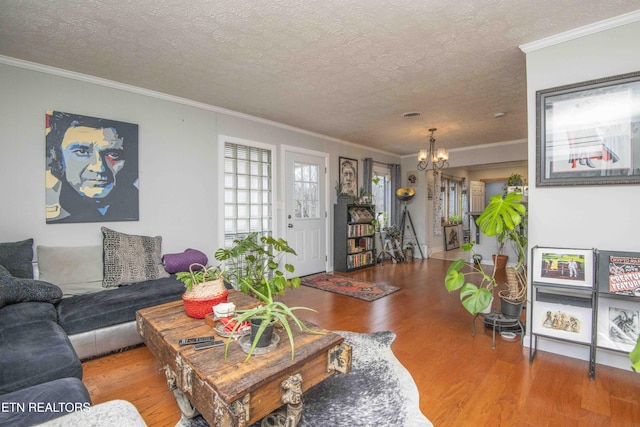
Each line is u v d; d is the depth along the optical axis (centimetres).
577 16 198
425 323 288
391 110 387
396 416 158
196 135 362
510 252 547
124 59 253
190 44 230
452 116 411
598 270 198
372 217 581
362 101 356
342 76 288
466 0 182
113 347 225
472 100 353
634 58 196
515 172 823
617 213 203
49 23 202
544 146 226
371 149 630
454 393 178
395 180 675
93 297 234
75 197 279
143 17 196
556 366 209
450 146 602
